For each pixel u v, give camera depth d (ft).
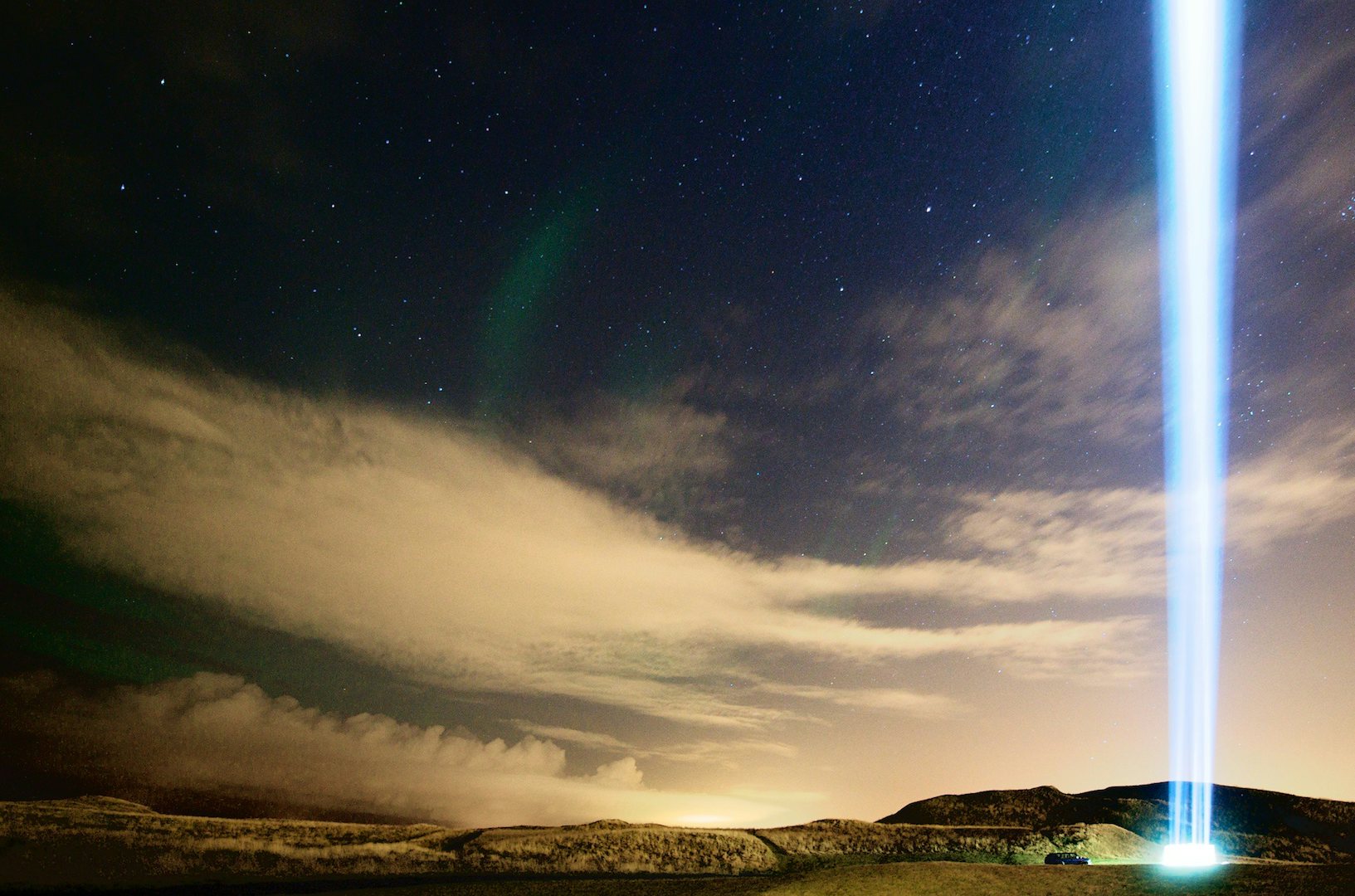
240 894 106.11
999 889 87.45
